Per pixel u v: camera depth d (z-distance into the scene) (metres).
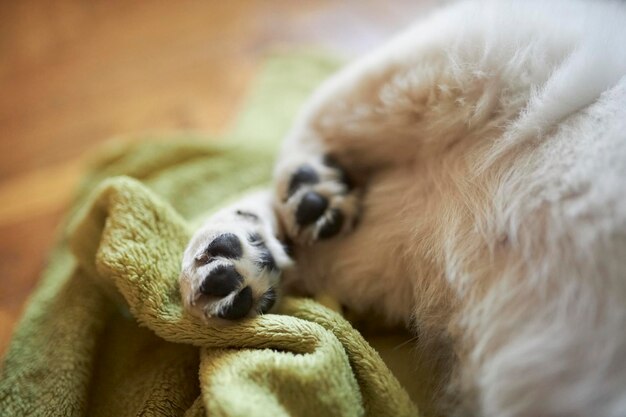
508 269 0.23
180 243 0.28
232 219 0.27
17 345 0.29
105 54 0.48
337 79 0.31
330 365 0.24
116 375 0.28
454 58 0.27
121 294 0.28
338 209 0.28
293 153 0.30
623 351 0.21
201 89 0.45
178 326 0.26
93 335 0.29
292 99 0.42
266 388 0.24
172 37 0.49
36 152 0.41
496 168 0.25
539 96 0.25
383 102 0.29
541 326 0.22
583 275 0.22
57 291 0.31
